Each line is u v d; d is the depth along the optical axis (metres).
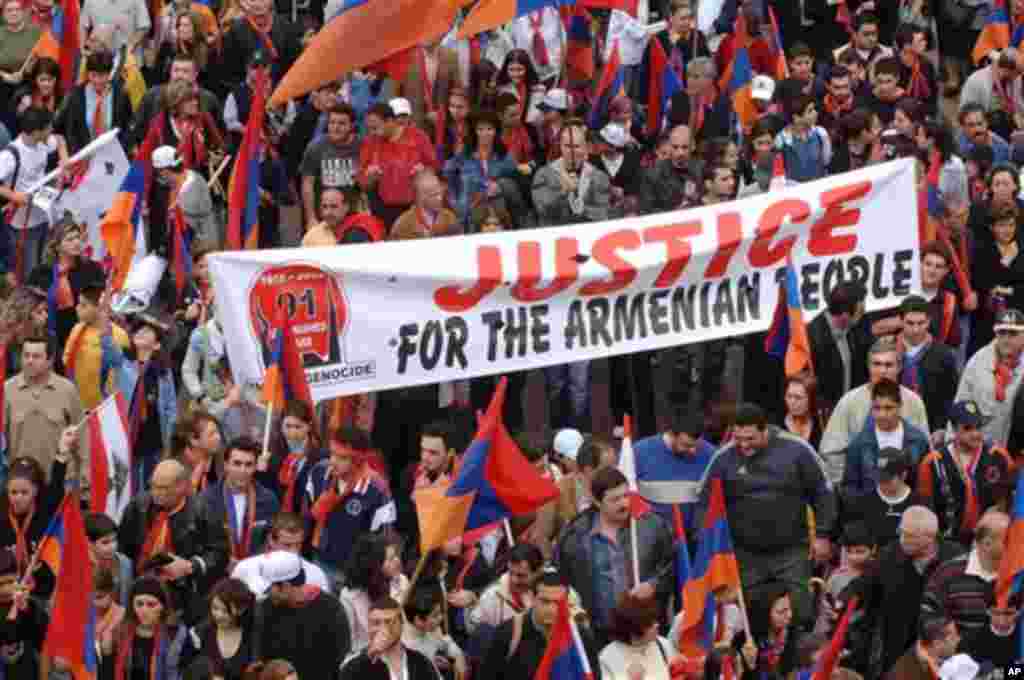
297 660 38.06
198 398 45.28
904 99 53.44
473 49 55.78
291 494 41.91
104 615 39.06
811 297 45.88
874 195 45.84
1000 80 57.69
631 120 55.88
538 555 38.31
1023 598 39.16
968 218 49.47
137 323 45.81
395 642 36.94
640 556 40.25
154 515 40.81
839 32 61.56
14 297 45.75
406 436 46.41
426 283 44.31
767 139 52.78
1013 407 45.25
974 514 42.50
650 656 37.81
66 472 40.81
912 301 45.28
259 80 47.56
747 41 58.53
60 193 51.16
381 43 50.25
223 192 53.16
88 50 56.09
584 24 56.72
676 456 42.44
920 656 38.78
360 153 51.66
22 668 38.88
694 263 45.09
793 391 43.50
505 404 48.41
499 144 53.09
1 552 38.62
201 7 57.22
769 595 39.31
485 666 37.78
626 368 48.62
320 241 47.94
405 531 42.84
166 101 52.84
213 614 37.91
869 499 42.31
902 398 43.69
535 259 44.66
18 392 43.38
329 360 44.12
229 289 43.75
